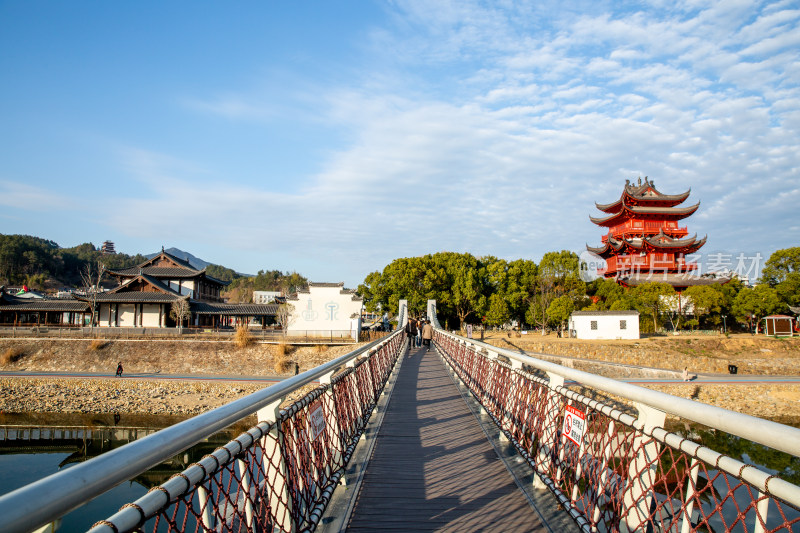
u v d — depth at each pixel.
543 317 41.69
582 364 29.44
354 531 3.10
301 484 2.67
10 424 21.66
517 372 4.48
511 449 4.84
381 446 5.16
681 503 1.80
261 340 34.12
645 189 54.00
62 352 32.34
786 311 43.03
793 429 1.28
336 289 39.12
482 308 43.69
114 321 40.12
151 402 24.77
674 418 18.69
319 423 3.24
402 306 28.08
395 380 10.43
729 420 1.51
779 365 30.48
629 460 2.23
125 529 1.09
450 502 3.58
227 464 1.72
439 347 16.92
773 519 5.95
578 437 2.87
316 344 33.59
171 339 33.53
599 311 37.12
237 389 26.34
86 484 1.00
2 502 0.80
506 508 3.45
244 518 1.88
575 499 2.80
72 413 23.30
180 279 44.34
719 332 42.03
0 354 32.19
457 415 6.77
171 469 12.36
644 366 30.62
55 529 1.10
